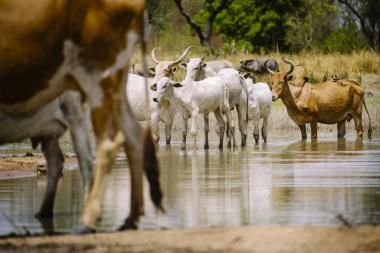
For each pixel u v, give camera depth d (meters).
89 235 19.64
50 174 23.50
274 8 154.38
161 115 54.44
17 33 19.77
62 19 19.86
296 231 18.91
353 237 18.28
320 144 54.09
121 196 27.55
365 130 71.56
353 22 159.75
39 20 19.78
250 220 22.62
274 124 72.94
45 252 18.14
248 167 37.69
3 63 19.80
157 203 21.08
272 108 75.81
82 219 20.11
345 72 93.31
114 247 18.28
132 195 20.81
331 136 64.31
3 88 20.05
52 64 20.02
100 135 20.20
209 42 144.38
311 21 155.75
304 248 17.48
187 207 25.11
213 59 104.94
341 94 61.78
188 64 59.94
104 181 20.11
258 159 42.19
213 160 41.84
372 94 85.38
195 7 183.50
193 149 49.84
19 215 24.08
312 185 30.45
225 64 82.62
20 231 21.30
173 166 38.53
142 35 21.03
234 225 21.73
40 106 20.64
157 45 135.25
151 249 17.91
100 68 20.16
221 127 53.41
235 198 27.09
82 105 22.16
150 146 20.94
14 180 33.12
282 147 51.75
